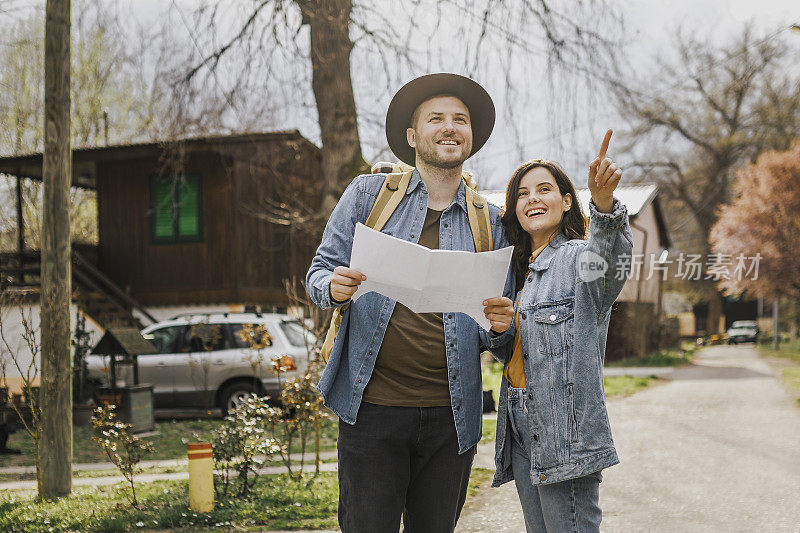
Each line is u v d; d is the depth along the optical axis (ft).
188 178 60.13
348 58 39.34
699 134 112.78
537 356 9.25
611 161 8.57
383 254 7.92
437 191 9.78
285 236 66.08
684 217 121.80
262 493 21.26
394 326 9.16
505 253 8.17
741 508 19.86
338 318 9.73
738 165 116.57
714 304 146.20
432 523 9.47
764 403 45.06
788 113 109.60
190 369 40.65
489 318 8.68
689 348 112.47
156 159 60.70
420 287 8.09
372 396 9.16
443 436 9.30
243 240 60.13
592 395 9.02
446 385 9.29
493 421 35.53
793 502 20.43
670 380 64.03
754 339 156.15
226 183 59.36
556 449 9.02
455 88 9.77
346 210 9.64
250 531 17.80
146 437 35.09
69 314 22.15
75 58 65.36
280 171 63.52
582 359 9.05
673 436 32.50
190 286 59.98
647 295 86.28
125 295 57.26
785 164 85.25
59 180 21.77
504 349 10.14
